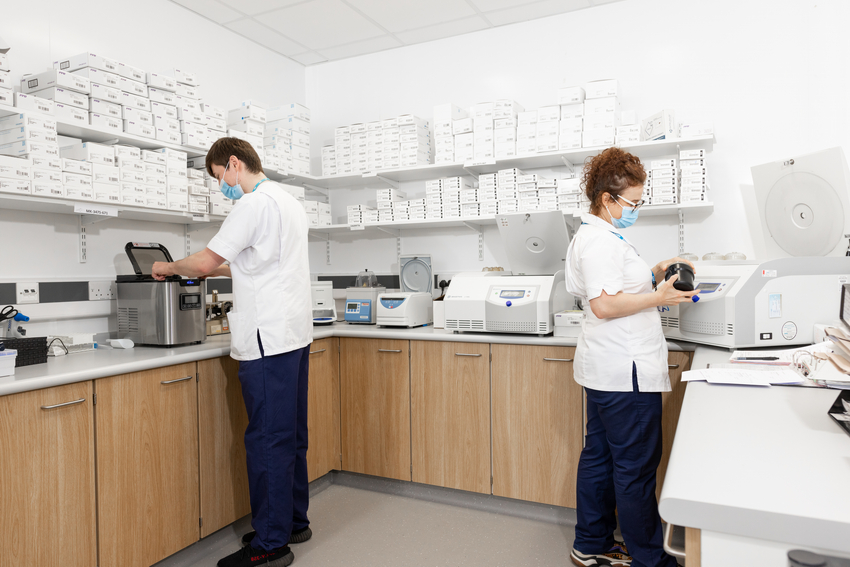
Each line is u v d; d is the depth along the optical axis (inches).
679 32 115.1
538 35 128.0
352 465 115.0
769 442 35.3
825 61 104.0
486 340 100.1
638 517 69.6
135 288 93.0
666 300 63.4
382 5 120.5
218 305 109.0
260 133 120.5
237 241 77.2
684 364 85.4
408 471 109.2
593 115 110.3
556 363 94.8
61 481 67.6
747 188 108.9
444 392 105.0
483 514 102.5
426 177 138.6
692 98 114.1
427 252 140.3
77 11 101.3
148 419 78.1
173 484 81.7
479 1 119.1
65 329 97.3
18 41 92.7
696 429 38.7
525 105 129.6
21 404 63.6
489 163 119.5
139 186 94.5
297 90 153.0
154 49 115.1
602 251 66.5
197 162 112.0
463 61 136.2
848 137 102.3
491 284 104.4
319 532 95.9
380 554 87.7
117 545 74.0
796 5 106.0
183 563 85.6
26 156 79.3
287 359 81.5
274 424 80.6
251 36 136.3
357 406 114.0
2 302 88.0
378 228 138.9
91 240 102.1
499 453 100.3
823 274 71.6
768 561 25.7
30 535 64.4
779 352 65.0
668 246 115.9
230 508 91.0
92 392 71.3
